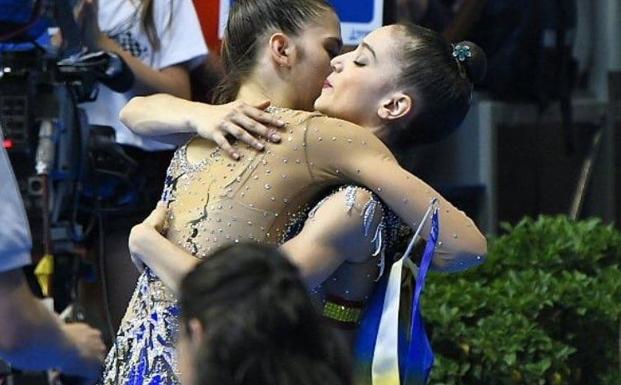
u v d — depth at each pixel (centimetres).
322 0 848
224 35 866
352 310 801
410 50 812
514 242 1330
